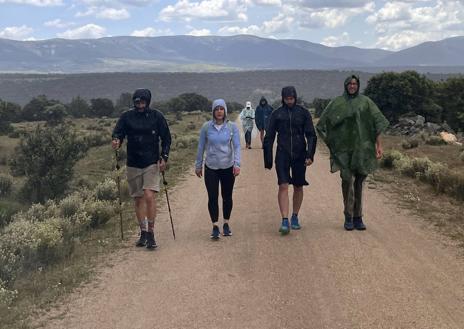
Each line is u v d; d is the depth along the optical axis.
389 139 33.06
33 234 7.96
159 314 5.45
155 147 7.96
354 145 8.47
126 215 10.83
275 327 5.04
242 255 7.46
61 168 17.86
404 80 48.00
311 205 11.03
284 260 7.15
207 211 10.83
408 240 8.05
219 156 8.24
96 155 31.56
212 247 7.96
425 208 10.52
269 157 8.60
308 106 104.50
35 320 5.38
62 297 6.03
